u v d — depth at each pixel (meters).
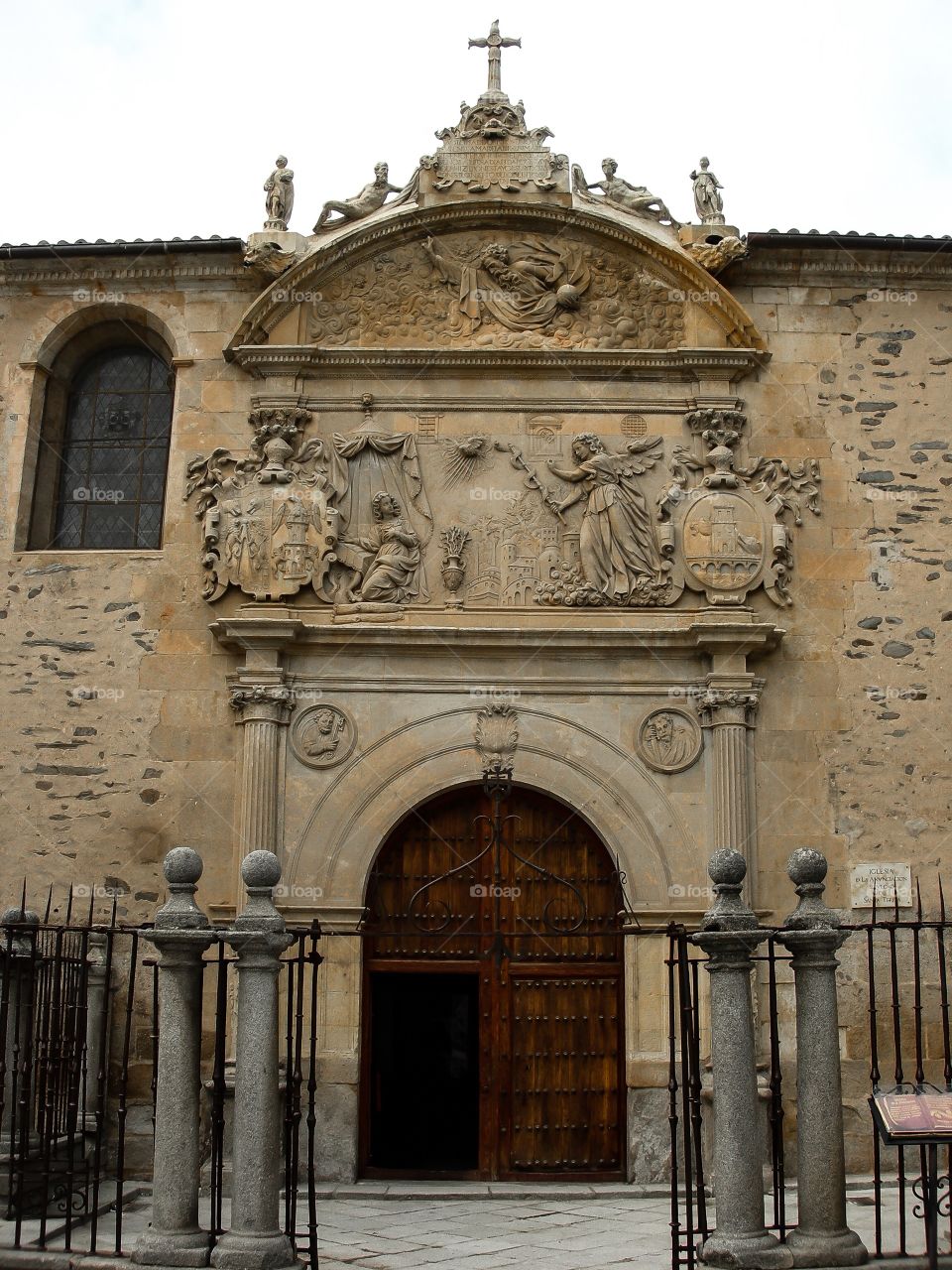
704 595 13.32
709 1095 12.03
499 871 11.06
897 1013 8.59
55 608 13.48
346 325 14.02
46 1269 8.05
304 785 12.88
